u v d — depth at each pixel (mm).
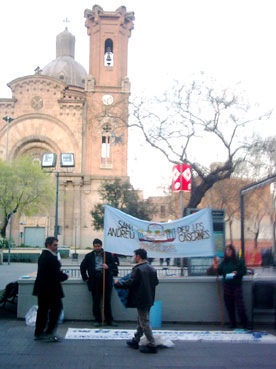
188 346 9109
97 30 56969
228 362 7895
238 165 25641
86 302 11469
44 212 54438
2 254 39969
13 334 9766
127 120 25672
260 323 11258
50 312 9266
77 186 54281
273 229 12445
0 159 45656
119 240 11398
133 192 45031
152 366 7566
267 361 7977
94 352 8430
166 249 11508
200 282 11562
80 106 55750
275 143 23844
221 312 11211
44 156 38406
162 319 11445
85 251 48906
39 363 7555
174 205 39500
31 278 11703
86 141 55469
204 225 11711
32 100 55719
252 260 12422
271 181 11945
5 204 43188
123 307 11422
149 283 8609
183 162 23422
